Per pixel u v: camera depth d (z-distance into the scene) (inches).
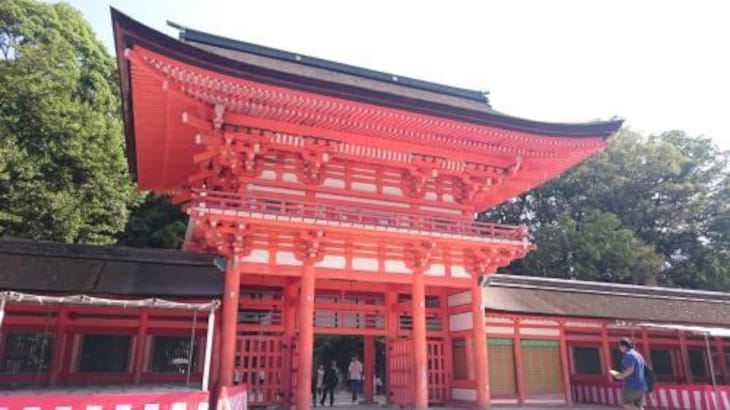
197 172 730.8
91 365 593.3
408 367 656.4
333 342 1425.9
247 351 610.2
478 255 661.9
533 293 855.7
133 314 617.9
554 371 779.4
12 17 1095.6
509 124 641.6
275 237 577.9
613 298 915.4
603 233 1408.7
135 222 1325.0
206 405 370.0
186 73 497.7
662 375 875.4
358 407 682.8
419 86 914.1
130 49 458.3
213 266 661.3
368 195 645.3
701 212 1641.2
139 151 669.9
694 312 921.5
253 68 513.3
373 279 610.9
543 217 1749.5
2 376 551.2
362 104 568.4
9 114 1035.3
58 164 1066.7
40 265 589.9
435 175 666.2
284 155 613.9
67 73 1114.1
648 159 1640.0
